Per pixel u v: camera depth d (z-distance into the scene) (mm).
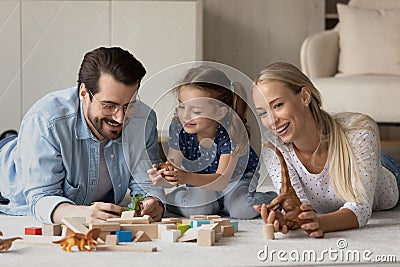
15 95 3916
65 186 2223
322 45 3777
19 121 3928
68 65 3959
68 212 1995
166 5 4043
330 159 2176
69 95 2234
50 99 2234
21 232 1990
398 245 1810
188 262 1590
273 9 4535
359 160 2139
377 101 3381
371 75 3686
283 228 1889
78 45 3967
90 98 2096
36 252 1695
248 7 4512
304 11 4551
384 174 2416
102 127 2127
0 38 3887
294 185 2246
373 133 2201
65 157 2176
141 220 1920
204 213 2295
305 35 4562
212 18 4484
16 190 2361
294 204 1917
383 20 3803
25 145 2188
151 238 1882
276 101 2146
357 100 3402
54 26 3936
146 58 4043
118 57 2057
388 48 3748
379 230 2031
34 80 3932
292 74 2174
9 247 1708
